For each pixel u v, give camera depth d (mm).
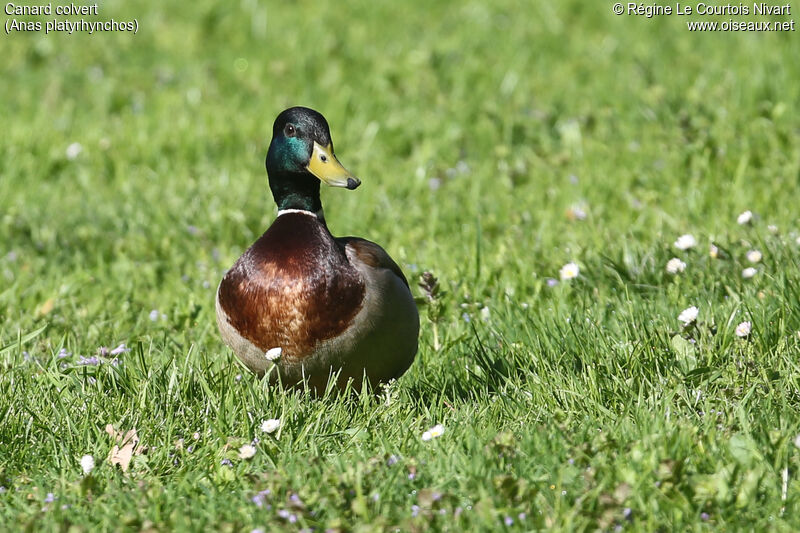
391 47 20422
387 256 8539
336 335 7887
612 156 14469
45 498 6746
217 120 16828
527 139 15758
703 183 13109
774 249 10164
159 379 8391
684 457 6684
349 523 6324
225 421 7676
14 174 15234
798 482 6449
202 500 6750
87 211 13820
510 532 6074
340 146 16109
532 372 8438
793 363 7871
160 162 15641
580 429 7297
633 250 10727
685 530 6121
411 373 8961
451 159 15305
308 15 22719
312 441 7336
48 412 8023
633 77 17688
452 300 10289
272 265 7953
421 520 6148
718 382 7820
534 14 22125
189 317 10258
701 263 10258
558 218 12641
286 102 17797
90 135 16578
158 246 12555
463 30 21266
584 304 9609
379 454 6988
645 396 7879
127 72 20016
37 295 11102
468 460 6875
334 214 13688
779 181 12695
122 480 7035
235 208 13539
